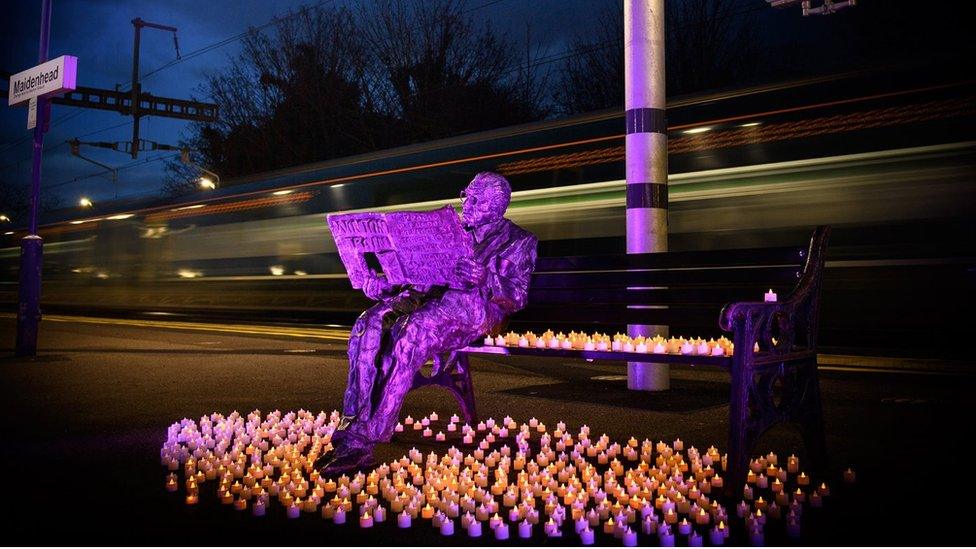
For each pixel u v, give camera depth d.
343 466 4.56
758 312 4.20
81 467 4.81
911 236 9.01
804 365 4.55
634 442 5.20
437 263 4.92
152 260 21.59
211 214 19.69
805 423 4.52
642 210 7.49
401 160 14.59
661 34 7.58
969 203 8.67
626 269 5.62
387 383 4.72
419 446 5.53
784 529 3.56
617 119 11.47
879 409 6.53
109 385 8.46
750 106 10.15
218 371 9.67
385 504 4.13
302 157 38.16
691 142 10.52
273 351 12.22
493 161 12.78
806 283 4.57
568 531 3.64
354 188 15.64
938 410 6.47
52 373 9.45
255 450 5.14
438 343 4.88
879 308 9.29
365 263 5.24
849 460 4.81
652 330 7.43
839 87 9.56
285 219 17.44
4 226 30.22
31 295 11.22
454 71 36.09
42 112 11.15
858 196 9.32
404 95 36.88
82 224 24.78
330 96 37.69
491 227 5.33
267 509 4.01
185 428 5.63
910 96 9.08
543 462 4.81
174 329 17.53
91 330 17.22
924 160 8.95
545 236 11.89
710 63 30.47
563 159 11.88
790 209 9.73
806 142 9.69
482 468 4.50
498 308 5.19
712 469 4.50
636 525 3.72
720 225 10.20
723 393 7.40
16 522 3.71
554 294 6.03
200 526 3.68
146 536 3.51
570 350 5.20
